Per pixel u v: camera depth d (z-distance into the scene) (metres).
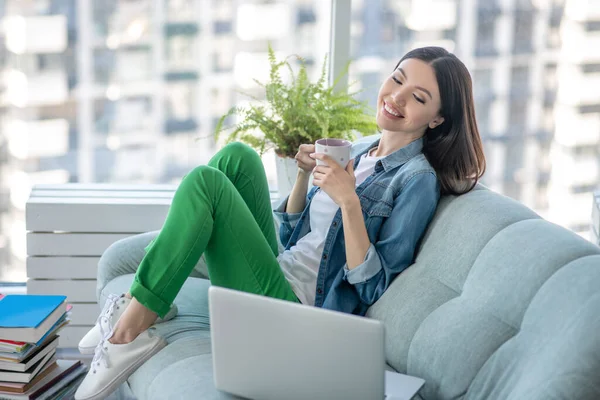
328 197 2.44
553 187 3.67
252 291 2.25
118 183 3.49
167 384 1.98
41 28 3.28
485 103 3.56
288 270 2.38
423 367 1.97
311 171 2.53
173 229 2.15
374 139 2.66
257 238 2.24
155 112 3.44
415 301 2.11
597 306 1.68
